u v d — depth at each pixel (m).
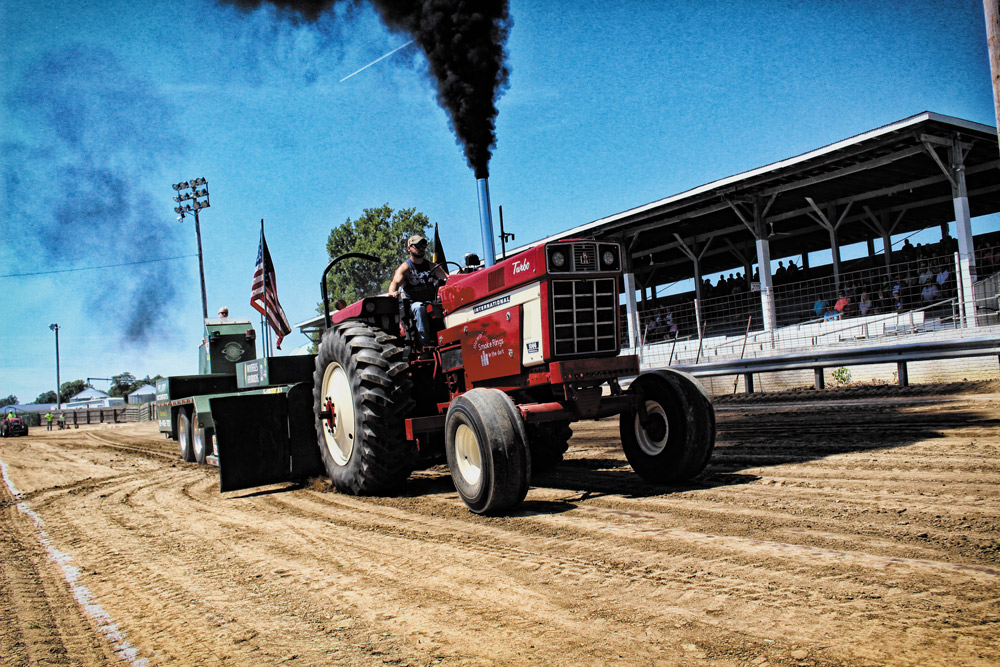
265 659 2.50
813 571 2.93
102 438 21.33
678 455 5.06
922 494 4.18
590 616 2.63
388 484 5.92
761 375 14.48
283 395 6.93
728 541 3.47
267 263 12.21
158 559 4.13
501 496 4.48
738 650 2.25
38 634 2.99
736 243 23.70
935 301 13.81
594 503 4.71
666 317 20.98
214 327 12.18
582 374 4.81
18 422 29.70
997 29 3.71
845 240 24.88
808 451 6.11
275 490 6.71
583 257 4.93
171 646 2.71
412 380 6.21
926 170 15.96
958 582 2.69
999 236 19.67
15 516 6.28
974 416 7.30
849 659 2.13
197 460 10.16
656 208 17.84
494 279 5.34
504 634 2.53
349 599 3.08
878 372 12.55
